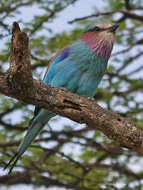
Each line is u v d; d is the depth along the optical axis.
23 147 10.07
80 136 13.44
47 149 12.53
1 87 7.21
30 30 12.89
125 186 13.25
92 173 13.77
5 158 12.85
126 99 13.98
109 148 13.48
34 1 13.55
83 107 7.93
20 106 13.34
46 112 10.02
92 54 10.61
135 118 13.30
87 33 10.99
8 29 11.71
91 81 10.56
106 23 11.14
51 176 13.46
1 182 13.61
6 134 13.52
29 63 6.94
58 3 13.69
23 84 7.18
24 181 13.61
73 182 13.58
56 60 10.84
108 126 8.05
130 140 8.10
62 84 10.39
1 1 13.34
